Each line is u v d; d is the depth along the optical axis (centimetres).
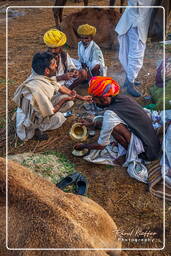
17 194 262
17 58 782
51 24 1023
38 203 256
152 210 381
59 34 518
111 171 431
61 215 249
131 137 415
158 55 733
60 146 480
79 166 441
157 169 415
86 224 259
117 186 412
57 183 404
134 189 407
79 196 298
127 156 427
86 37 572
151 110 525
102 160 437
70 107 521
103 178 422
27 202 257
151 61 712
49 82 463
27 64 748
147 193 401
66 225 244
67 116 541
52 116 493
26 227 247
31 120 479
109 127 406
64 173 426
